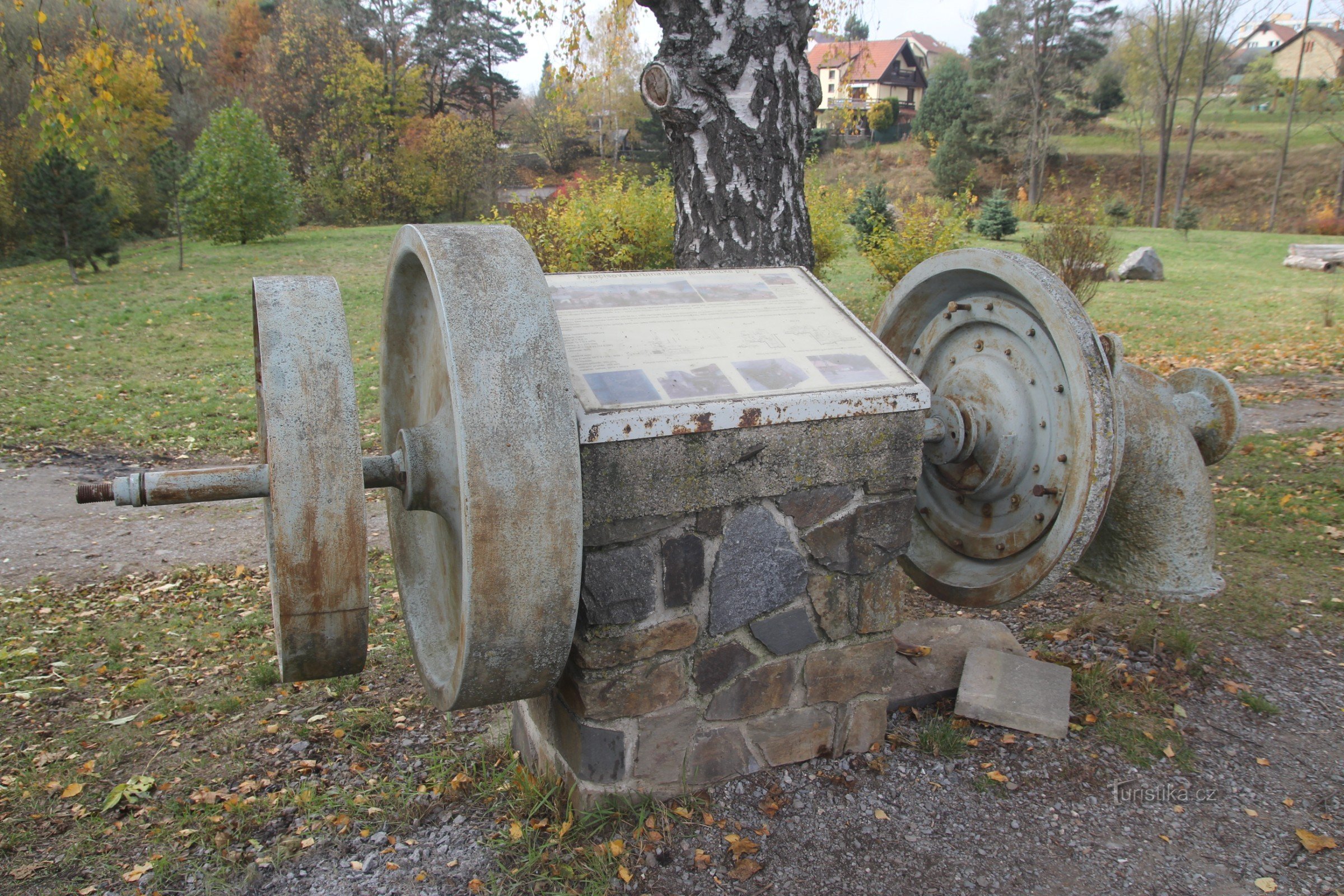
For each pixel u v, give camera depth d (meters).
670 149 5.17
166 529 6.47
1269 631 3.79
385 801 2.76
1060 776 2.78
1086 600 4.20
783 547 2.54
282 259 23.11
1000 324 3.02
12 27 26.39
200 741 3.27
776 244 5.02
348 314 15.33
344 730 3.27
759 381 2.45
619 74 45.28
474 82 55.66
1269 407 8.48
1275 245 25.73
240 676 3.88
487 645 2.04
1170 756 2.89
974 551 3.16
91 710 3.61
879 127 54.78
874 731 2.88
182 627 4.57
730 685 2.60
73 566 5.69
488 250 2.11
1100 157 47.56
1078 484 2.57
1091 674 3.33
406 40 51.97
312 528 1.90
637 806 2.55
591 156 53.09
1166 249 24.70
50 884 2.44
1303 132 47.31
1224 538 4.91
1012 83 42.88
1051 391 2.81
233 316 15.79
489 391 1.93
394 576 5.20
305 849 2.55
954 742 2.91
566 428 1.99
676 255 5.21
